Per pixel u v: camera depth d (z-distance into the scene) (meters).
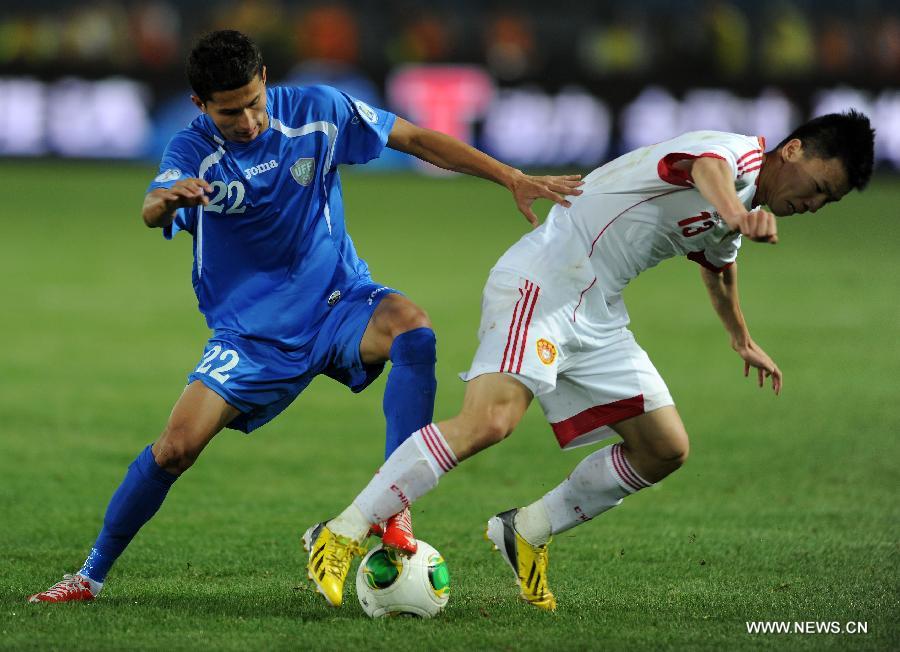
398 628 14.06
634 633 13.88
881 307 43.41
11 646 13.15
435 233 62.16
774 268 53.41
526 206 15.47
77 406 28.50
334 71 87.06
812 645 13.46
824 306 43.53
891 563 17.36
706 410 28.67
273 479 22.98
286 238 15.86
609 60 88.81
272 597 15.51
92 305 42.00
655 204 14.54
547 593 15.28
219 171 15.36
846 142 14.02
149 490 15.08
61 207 69.19
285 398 16.09
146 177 83.44
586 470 15.24
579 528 19.59
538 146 85.00
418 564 14.55
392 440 15.32
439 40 88.00
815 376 32.41
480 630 13.99
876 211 77.38
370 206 75.06
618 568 17.20
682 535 19.09
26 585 15.98
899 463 24.09
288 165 15.66
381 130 16.25
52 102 83.75
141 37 87.44
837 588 16.00
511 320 14.30
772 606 15.11
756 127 85.56
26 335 36.78
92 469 23.27
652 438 15.02
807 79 85.12
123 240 58.44
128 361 33.56
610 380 14.94
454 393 30.20
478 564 17.42
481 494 21.91
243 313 15.89
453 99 85.62
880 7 99.19
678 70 84.88
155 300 43.31
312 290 16.14
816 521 19.97
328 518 20.22
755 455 24.72
